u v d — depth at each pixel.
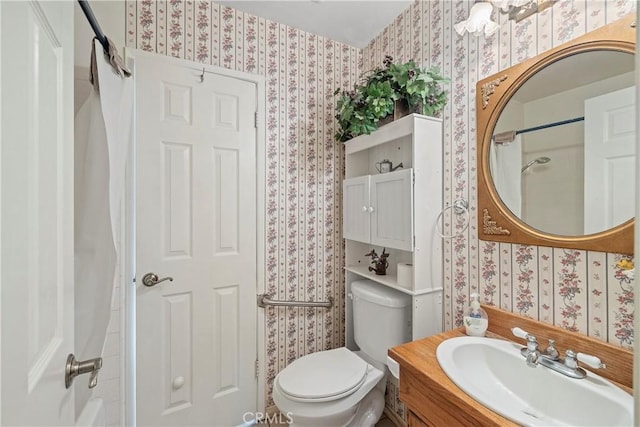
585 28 0.87
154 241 1.44
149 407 1.42
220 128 1.59
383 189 1.47
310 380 1.32
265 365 1.72
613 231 0.80
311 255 1.86
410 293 1.32
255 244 1.69
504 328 1.07
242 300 1.66
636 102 0.37
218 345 1.59
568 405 0.79
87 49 1.12
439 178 1.35
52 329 0.53
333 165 1.93
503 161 1.09
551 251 0.96
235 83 1.62
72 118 0.63
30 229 0.44
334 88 1.92
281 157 1.76
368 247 1.92
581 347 0.86
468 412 0.72
